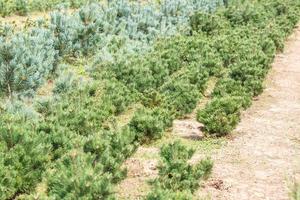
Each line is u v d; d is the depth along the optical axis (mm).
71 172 7742
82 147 9383
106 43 20016
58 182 7641
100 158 9078
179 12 26875
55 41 18312
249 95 15773
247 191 9750
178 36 21875
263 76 18688
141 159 11000
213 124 12625
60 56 18547
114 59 17469
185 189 8617
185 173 8867
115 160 9297
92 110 12320
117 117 14047
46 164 9086
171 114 13766
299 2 37188
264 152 11898
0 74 13453
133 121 11945
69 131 10305
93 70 16969
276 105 16328
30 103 13703
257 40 22266
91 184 7477
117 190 9133
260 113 15281
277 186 10055
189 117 14625
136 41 20594
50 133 9867
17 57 13953
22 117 10688
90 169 7809
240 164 11086
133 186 9672
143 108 12406
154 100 14250
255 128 13703
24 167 8609
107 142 9625
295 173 10750
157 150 11641
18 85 13719
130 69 16031
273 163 11242
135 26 22344
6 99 12805
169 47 20328
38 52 15859
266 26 27094
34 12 29672
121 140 9922
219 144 12266
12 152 8562
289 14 31359
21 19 27172
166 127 12664
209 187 9797
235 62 19641
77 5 31547
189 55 19828
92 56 19344
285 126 14070
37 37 16578
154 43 21328
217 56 19828
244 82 16750
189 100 14383
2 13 27125
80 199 7250
